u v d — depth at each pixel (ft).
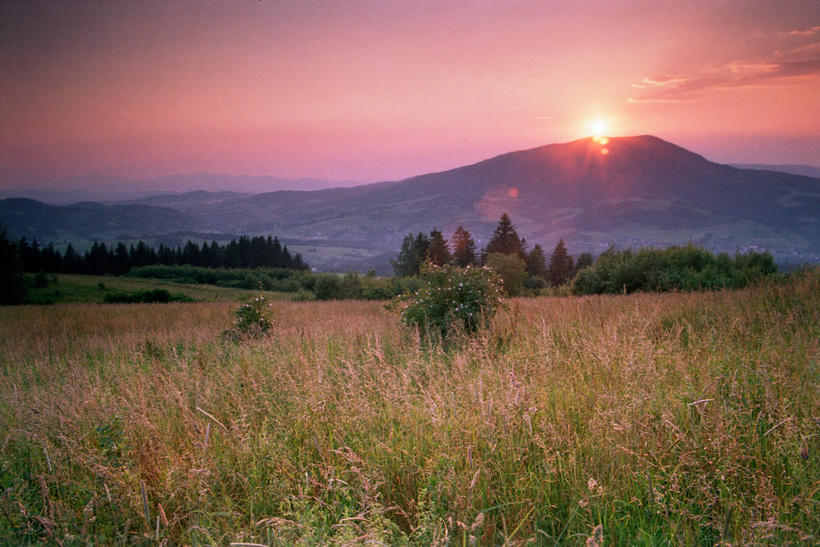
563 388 12.82
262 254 515.91
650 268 79.46
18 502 8.41
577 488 8.54
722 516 7.44
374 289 168.55
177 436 11.94
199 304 98.58
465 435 10.05
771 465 8.80
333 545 7.42
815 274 35.63
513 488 8.95
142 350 28.22
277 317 51.75
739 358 14.20
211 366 19.27
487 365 14.85
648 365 12.76
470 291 26.76
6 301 161.68
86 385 16.11
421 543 7.52
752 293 29.04
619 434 9.65
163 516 7.91
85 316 64.54
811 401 10.41
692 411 10.51
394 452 10.04
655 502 7.84
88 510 8.32
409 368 14.66
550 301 42.37
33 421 12.09
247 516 8.83
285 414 12.62
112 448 10.31
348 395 12.80
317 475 9.69
